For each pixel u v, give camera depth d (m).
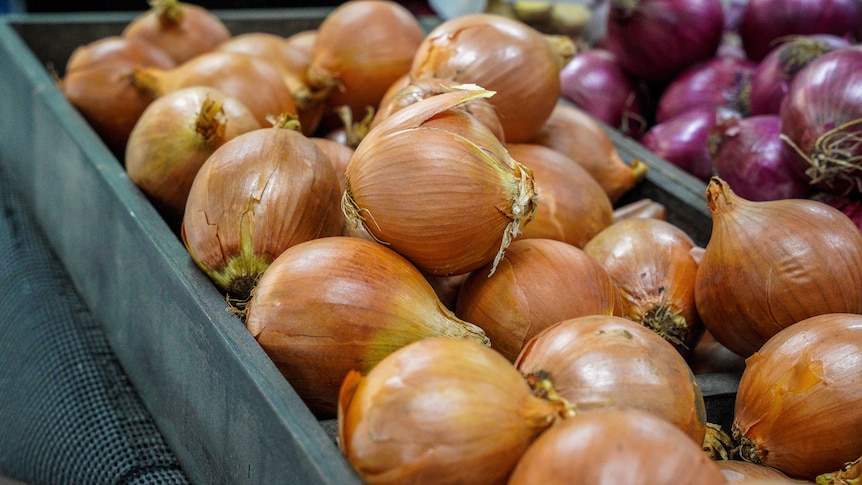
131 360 0.65
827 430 0.51
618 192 0.75
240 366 0.50
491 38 0.65
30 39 0.92
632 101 0.92
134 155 0.64
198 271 0.56
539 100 0.66
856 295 0.55
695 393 0.49
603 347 0.49
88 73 0.77
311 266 0.51
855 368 0.51
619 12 0.86
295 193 0.56
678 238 0.62
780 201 0.57
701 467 0.43
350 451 0.45
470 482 0.44
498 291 0.55
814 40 0.77
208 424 0.55
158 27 0.85
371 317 0.51
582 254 0.56
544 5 1.08
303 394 0.52
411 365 0.45
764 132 0.72
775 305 0.55
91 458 0.61
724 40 1.04
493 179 0.52
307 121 0.77
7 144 0.89
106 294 0.67
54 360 0.68
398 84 0.68
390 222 0.52
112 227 0.65
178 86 0.72
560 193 0.64
